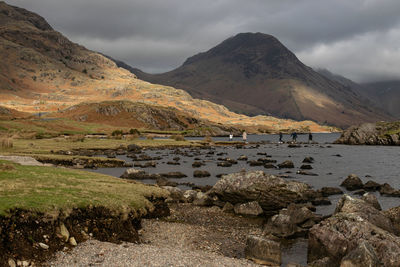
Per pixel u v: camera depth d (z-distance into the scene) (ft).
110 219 56.75
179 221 78.54
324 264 49.93
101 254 45.60
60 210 51.60
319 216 76.69
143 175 141.38
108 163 178.40
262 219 84.58
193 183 131.54
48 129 433.48
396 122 443.32
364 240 50.75
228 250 58.44
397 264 46.03
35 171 85.40
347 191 121.29
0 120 422.82
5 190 57.11
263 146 387.14
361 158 245.24
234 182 98.32
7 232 43.06
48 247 44.70
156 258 45.65
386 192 115.03
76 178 82.48
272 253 51.78
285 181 103.09
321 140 635.66
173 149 303.89
